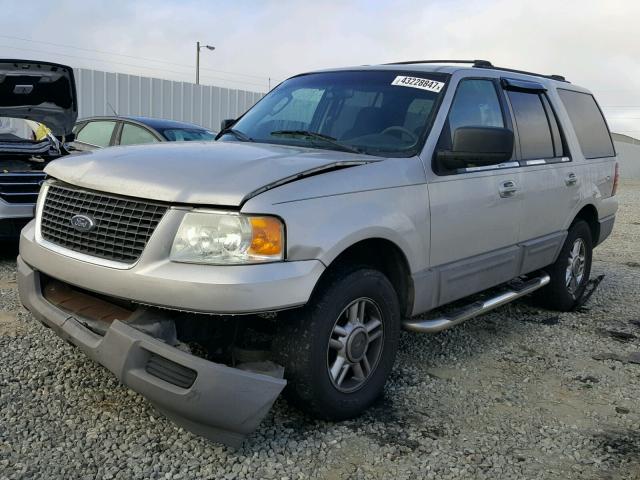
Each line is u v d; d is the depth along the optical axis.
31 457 2.84
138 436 3.09
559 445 3.29
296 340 3.03
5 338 4.19
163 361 2.80
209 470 2.85
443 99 4.00
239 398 2.73
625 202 19.55
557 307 5.81
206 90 18.23
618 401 3.91
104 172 3.16
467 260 4.10
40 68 6.80
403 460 3.04
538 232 4.97
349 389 3.32
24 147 6.73
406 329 3.76
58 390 3.50
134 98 16.31
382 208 3.34
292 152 3.43
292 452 3.04
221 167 3.00
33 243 3.41
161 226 2.83
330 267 3.21
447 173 3.84
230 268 2.75
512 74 5.00
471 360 4.46
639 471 3.08
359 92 4.27
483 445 3.24
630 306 6.23
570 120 5.62
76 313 3.15
